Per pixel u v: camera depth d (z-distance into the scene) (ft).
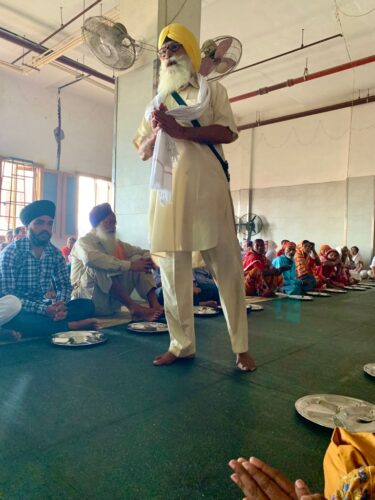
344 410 4.89
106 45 13.75
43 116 33.12
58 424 4.47
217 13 22.24
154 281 11.78
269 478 2.44
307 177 34.83
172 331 6.91
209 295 12.76
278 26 23.41
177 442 4.15
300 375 6.41
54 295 9.11
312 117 34.63
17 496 3.18
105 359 6.89
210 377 6.16
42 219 8.64
